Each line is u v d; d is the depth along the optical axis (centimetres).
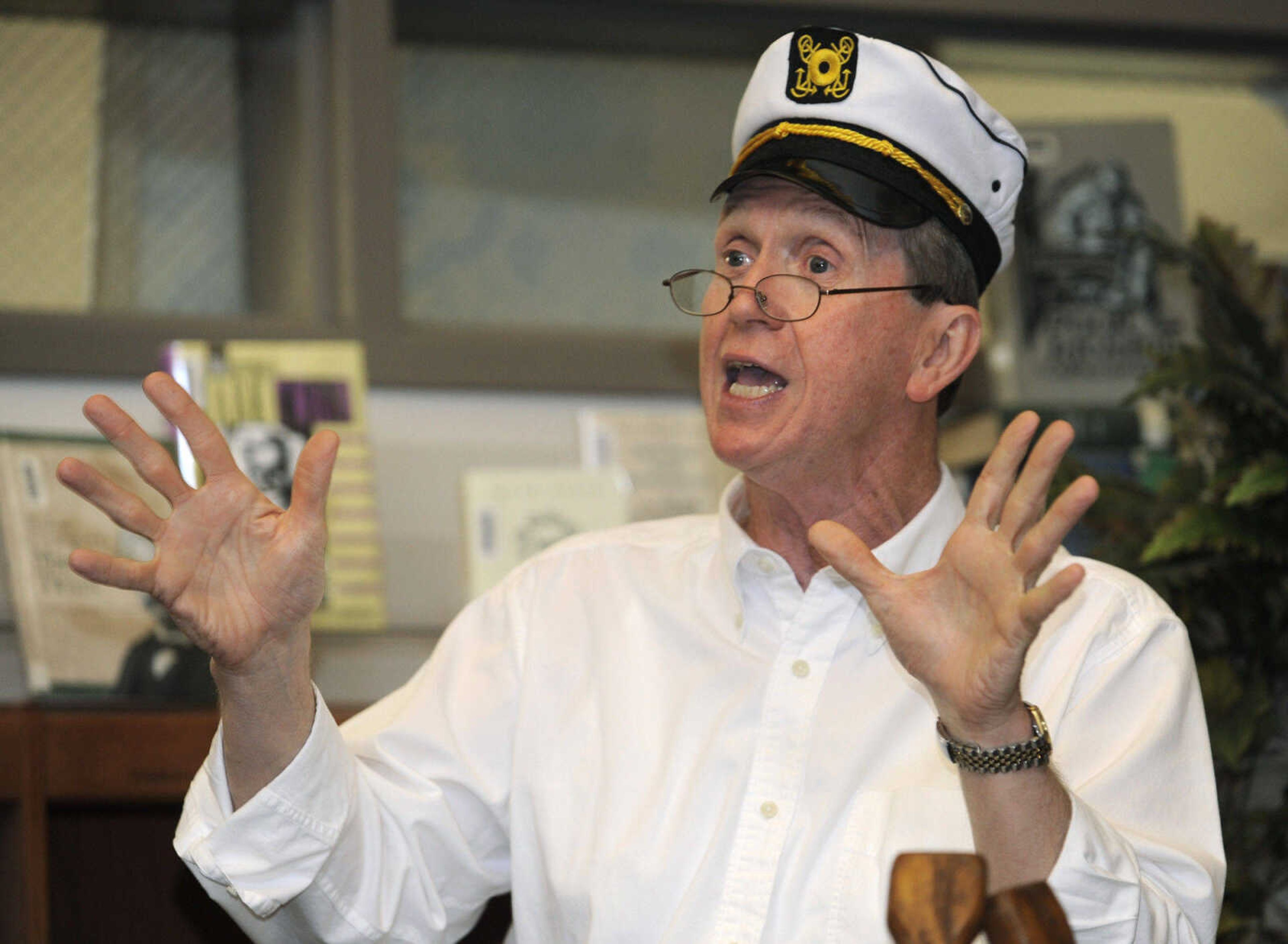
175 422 312
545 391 654
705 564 397
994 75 762
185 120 662
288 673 326
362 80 654
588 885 360
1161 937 298
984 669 269
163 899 577
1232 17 760
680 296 383
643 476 623
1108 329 685
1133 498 582
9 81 634
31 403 591
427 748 387
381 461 629
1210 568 557
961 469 669
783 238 372
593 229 706
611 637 392
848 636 369
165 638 523
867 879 340
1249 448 580
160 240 652
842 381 362
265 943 365
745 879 346
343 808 344
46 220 634
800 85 383
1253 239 770
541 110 707
